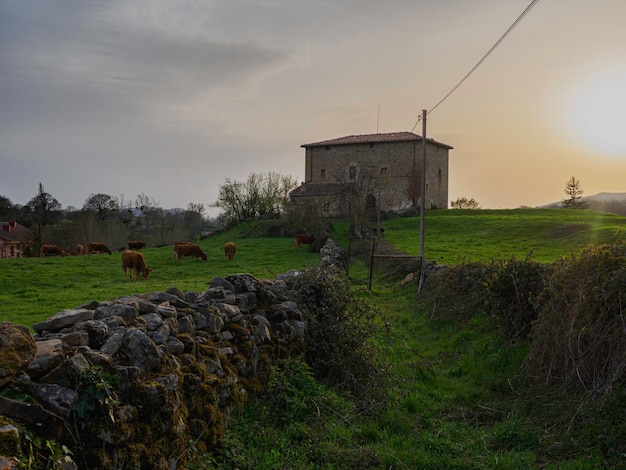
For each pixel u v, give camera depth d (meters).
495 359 9.30
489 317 11.38
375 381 7.90
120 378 3.89
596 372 6.79
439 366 9.62
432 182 76.19
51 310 13.77
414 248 33.41
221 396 5.50
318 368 8.12
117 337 4.33
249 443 5.40
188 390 4.82
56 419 3.27
